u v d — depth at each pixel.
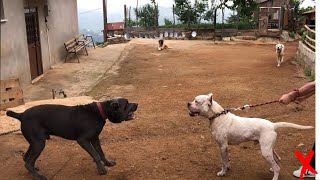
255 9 25.53
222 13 25.55
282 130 7.09
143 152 6.27
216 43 22.75
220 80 11.81
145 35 26.44
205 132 7.17
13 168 5.73
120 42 23.59
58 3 15.57
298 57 15.05
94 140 5.50
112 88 11.32
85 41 18.41
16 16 11.01
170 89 10.79
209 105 5.06
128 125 7.62
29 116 5.15
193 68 14.22
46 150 6.38
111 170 5.62
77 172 5.58
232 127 5.06
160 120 7.91
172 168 5.68
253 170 5.54
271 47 20.75
